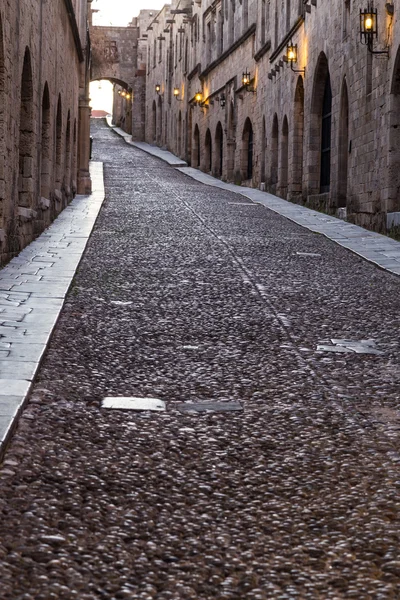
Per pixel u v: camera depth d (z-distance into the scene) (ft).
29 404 22.49
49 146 72.38
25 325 31.86
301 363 28.81
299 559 14.32
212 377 26.68
